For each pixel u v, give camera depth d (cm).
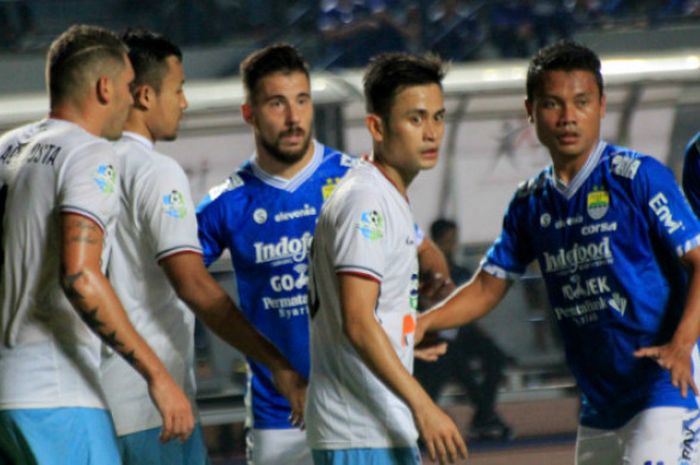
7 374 1055
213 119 1938
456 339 2045
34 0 3144
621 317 1182
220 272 2000
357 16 3216
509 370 2056
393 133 1047
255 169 1355
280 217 1339
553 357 2059
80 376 1066
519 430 2048
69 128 1077
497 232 2038
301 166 1349
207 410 1955
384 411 1038
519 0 3197
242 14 3222
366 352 1000
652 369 1177
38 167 1060
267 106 1307
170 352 1218
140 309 1201
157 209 1183
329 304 1047
